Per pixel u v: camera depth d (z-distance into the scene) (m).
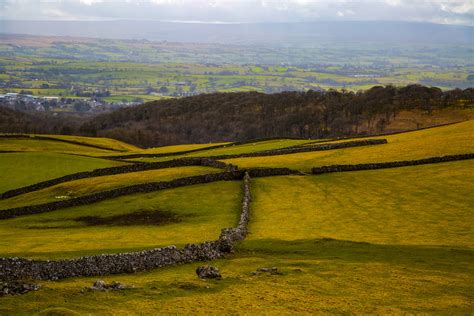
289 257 42.06
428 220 57.00
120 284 31.77
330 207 64.31
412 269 37.91
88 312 26.92
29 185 88.12
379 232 52.69
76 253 43.78
